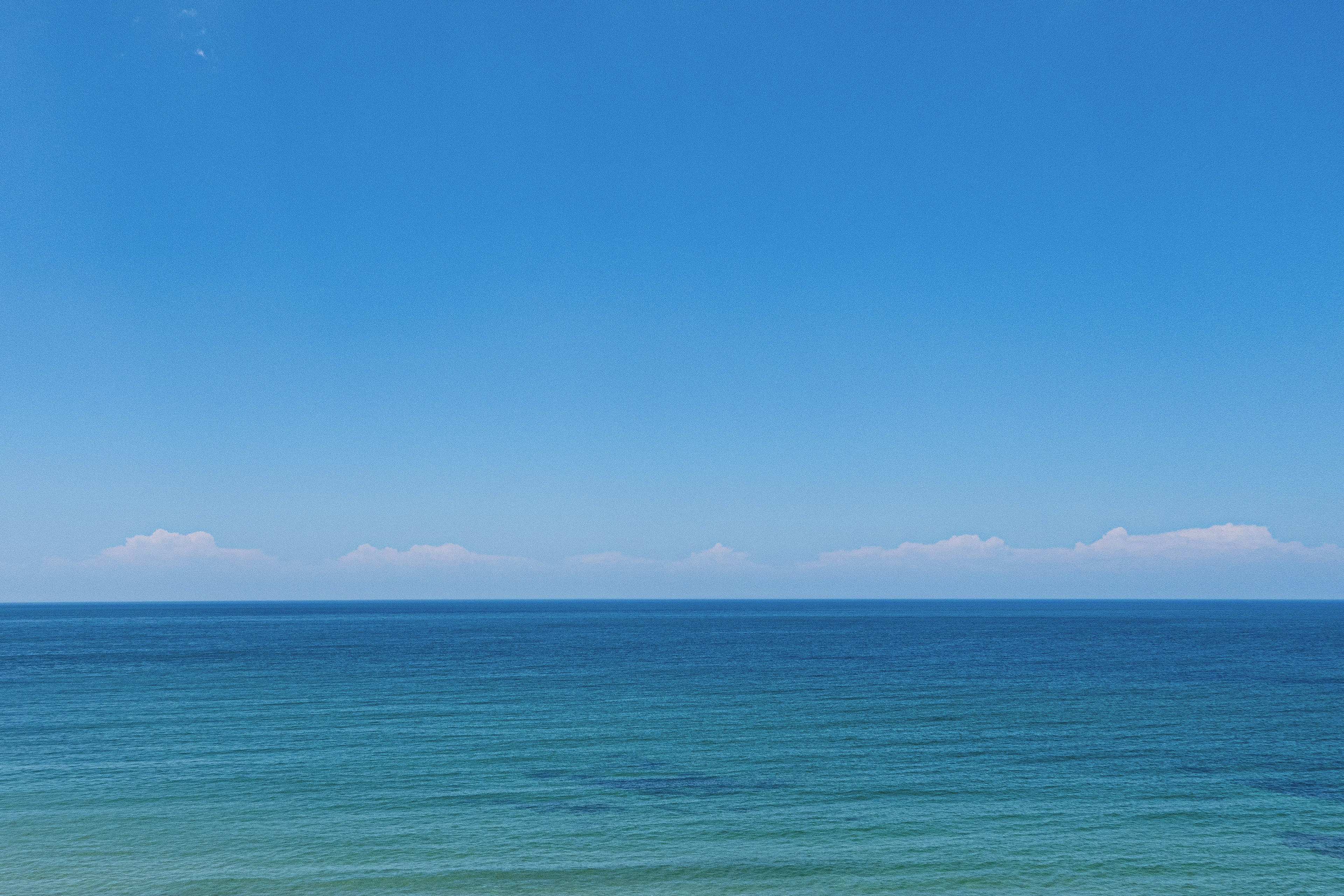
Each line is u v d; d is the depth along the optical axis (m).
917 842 29.81
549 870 27.00
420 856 28.16
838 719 53.84
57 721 52.91
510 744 45.56
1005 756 42.91
